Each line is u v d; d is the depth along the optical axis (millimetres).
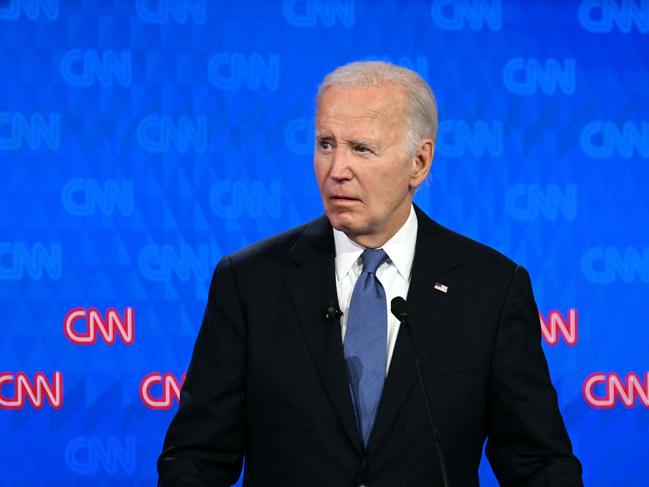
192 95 10422
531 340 6133
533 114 10695
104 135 10328
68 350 10320
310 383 5797
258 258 6227
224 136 10445
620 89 10758
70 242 10305
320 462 5699
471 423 5871
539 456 5863
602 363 10734
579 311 10711
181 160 10414
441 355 5879
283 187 10500
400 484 5672
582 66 10734
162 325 10422
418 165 6020
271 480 5809
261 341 5938
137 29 10383
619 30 10773
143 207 10383
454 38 10641
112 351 10367
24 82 10258
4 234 10227
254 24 10492
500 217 10648
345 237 6145
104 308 10344
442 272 6117
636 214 10758
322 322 5926
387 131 5633
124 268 10367
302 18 10539
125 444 10398
